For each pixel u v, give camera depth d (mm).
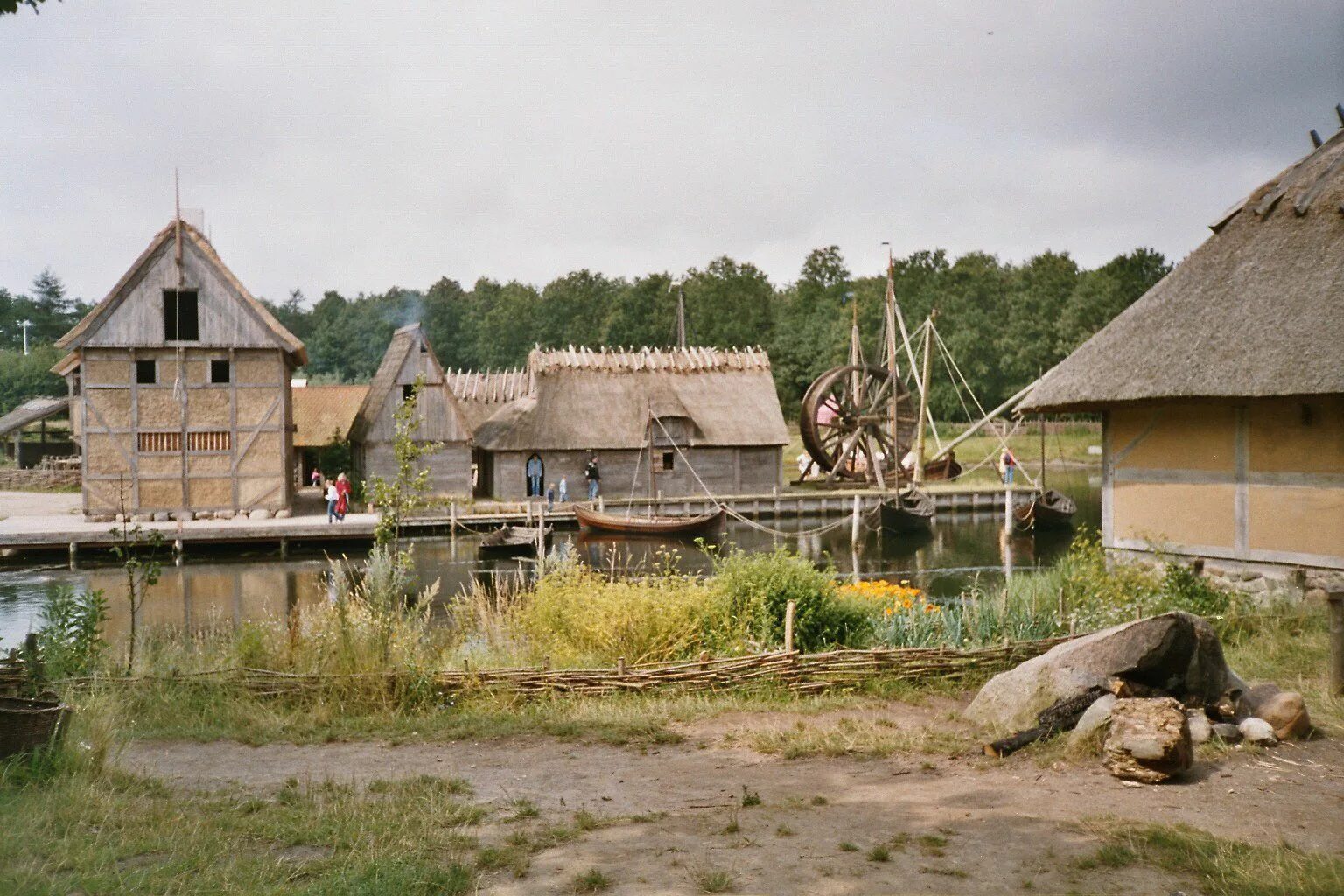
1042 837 6340
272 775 8438
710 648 13281
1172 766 7504
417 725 10352
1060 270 106000
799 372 91812
